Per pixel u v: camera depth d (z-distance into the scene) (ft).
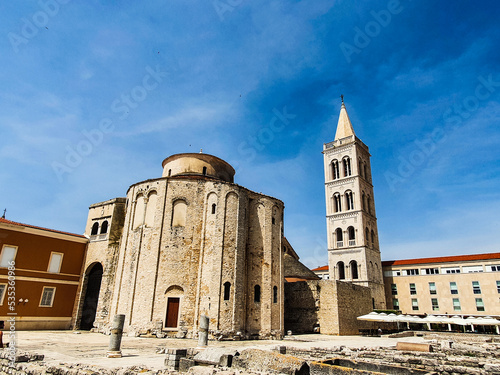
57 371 43.83
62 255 141.59
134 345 84.94
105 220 151.33
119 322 65.77
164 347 77.77
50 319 132.16
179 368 49.96
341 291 147.43
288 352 70.03
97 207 158.61
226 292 112.47
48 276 134.92
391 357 60.90
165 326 108.58
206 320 73.87
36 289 130.31
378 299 219.82
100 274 148.05
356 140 256.11
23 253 129.18
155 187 126.93
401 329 190.90
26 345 77.77
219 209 121.08
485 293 211.82
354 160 246.27
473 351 70.03
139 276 116.06
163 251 116.47
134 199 131.03
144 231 122.31
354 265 225.35
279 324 124.47
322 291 146.92
